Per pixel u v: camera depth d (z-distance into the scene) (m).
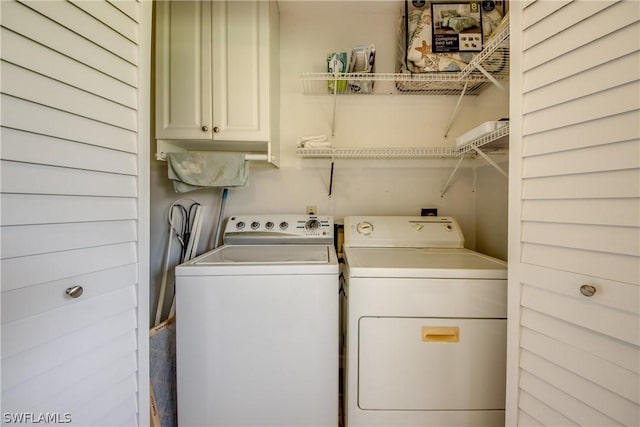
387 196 1.78
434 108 1.75
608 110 0.56
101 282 0.66
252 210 1.77
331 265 1.01
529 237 0.74
